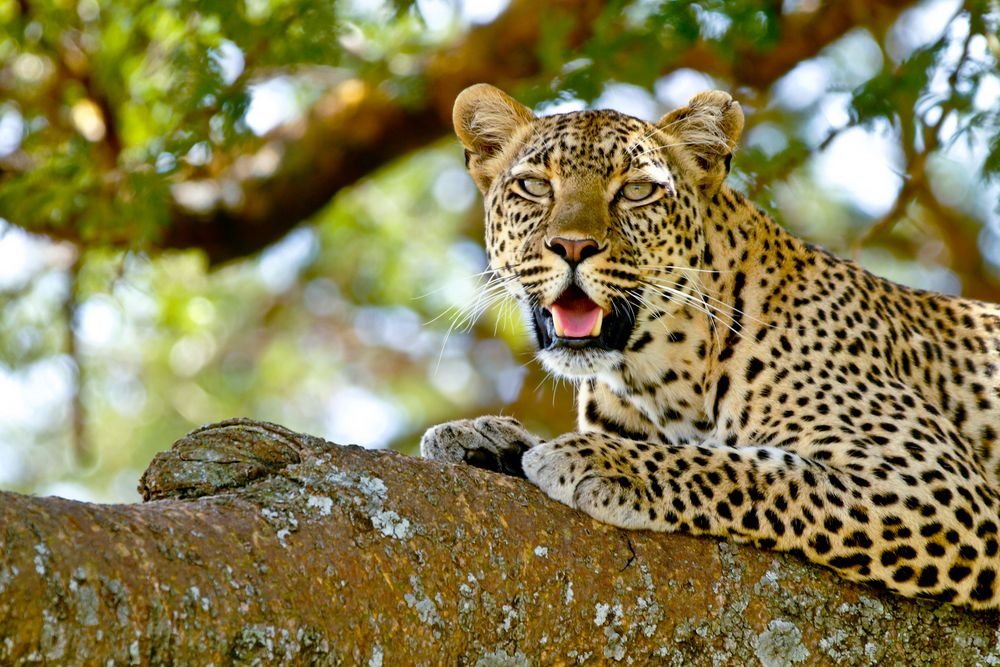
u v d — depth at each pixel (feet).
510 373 79.66
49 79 57.67
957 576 27.40
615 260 31.58
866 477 28.09
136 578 19.35
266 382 80.48
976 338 34.86
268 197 59.31
